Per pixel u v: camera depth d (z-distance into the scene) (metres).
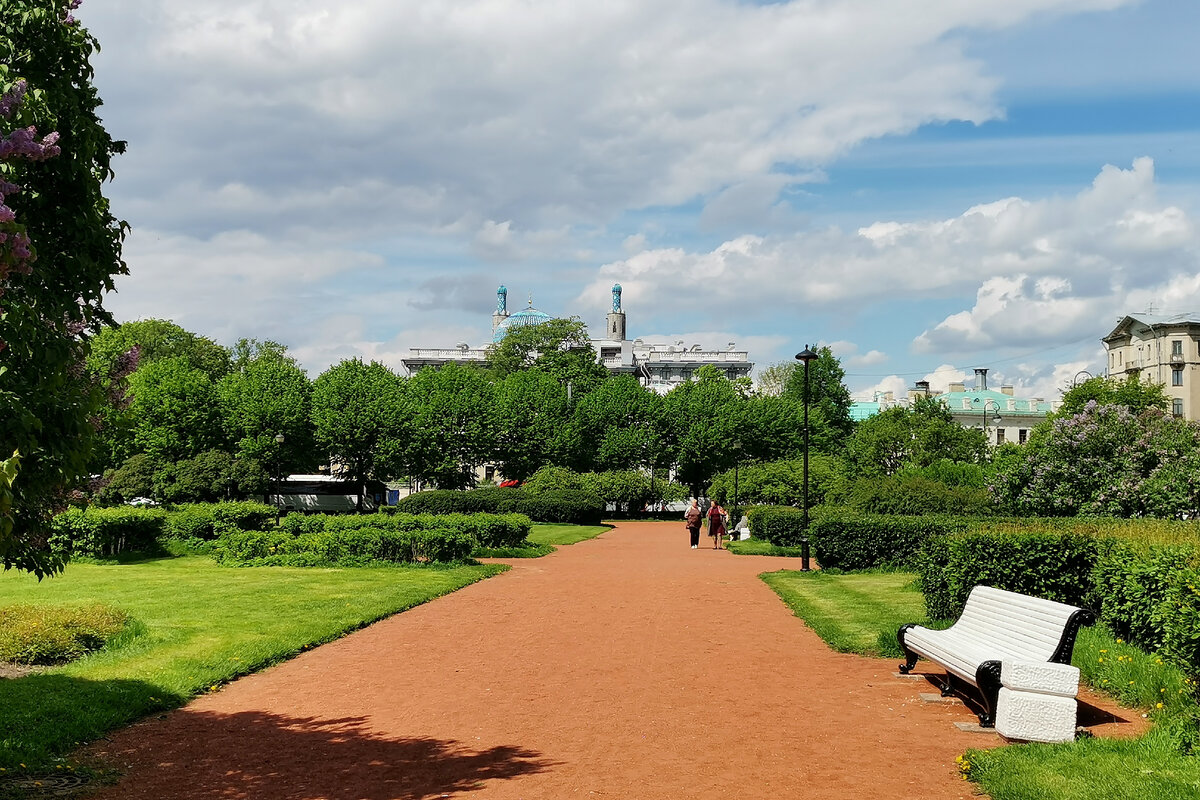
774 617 15.59
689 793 6.78
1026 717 8.12
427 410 63.75
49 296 6.55
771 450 73.69
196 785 7.17
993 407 112.75
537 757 7.75
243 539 25.00
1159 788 6.39
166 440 53.56
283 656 12.20
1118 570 11.20
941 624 13.57
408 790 6.96
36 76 6.68
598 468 71.38
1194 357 87.50
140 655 11.80
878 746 8.00
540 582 21.16
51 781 7.27
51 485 6.52
